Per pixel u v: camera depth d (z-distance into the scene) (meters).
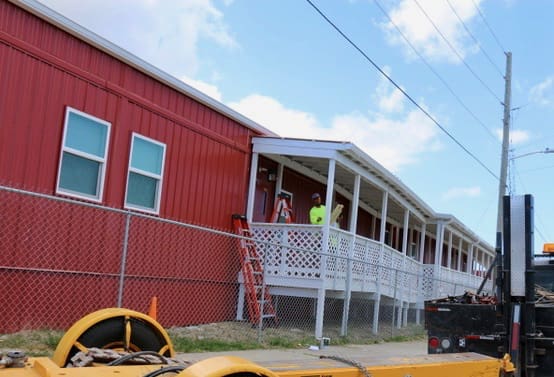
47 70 9.37
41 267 9.23
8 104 8.73
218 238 13.23
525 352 6.70
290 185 17.34
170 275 11.80
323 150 13.98
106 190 10.44
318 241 13.27
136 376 2.97
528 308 6.68
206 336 11.00
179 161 12.24
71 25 9.64
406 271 18.45
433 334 8.07
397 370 4.34
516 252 6.78
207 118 13.13
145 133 11.36
